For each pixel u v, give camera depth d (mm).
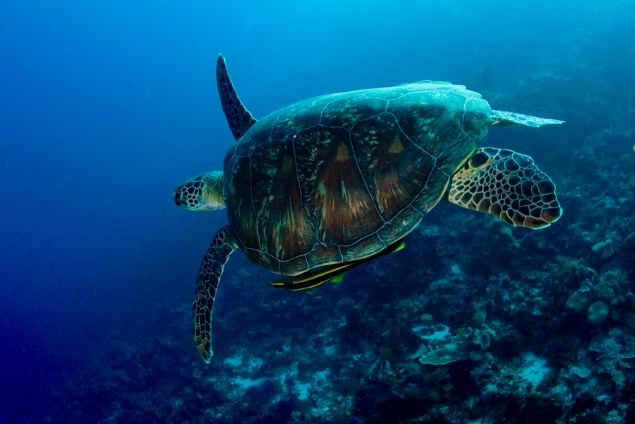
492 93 22094
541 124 4508
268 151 4480
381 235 3867
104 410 16594
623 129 15766
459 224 13570
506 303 9719
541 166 15211
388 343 10523
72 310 35000
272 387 12898
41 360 28406
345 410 10188
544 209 3611
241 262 21266
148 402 15250
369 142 4062
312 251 4043
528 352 8219
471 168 4121
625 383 6367
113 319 29203
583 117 16656
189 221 37500
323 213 4043
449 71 35312
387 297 12336
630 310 7613
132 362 18469
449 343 9266
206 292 5516
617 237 9789
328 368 12516
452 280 11602
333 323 14133
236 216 4680
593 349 7340
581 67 21375
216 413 13000
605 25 26359
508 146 15969
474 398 7859
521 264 10680
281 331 15398
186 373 15719
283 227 4211
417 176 3939
